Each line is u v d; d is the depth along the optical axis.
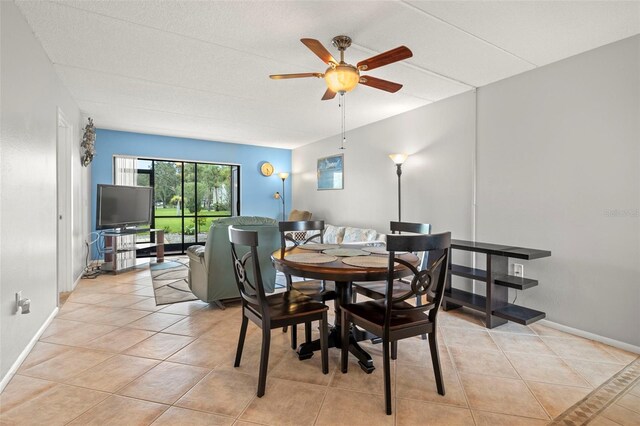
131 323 2.91
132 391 1.86
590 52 2.67
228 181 7.25
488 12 2.18
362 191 5.44
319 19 2.29
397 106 4.29
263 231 3.38
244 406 1.74
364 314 1.94
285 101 4.13
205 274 3.26
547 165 2.96
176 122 5.26
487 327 2.89
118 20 2.33
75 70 3.17
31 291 2.36
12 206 2.03
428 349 2.46
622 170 2.50
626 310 2.49
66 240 3.88
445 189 3.96
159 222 6.53
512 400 1.81
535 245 3.04
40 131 2.61
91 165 5.64
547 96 2.96
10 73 2.03
